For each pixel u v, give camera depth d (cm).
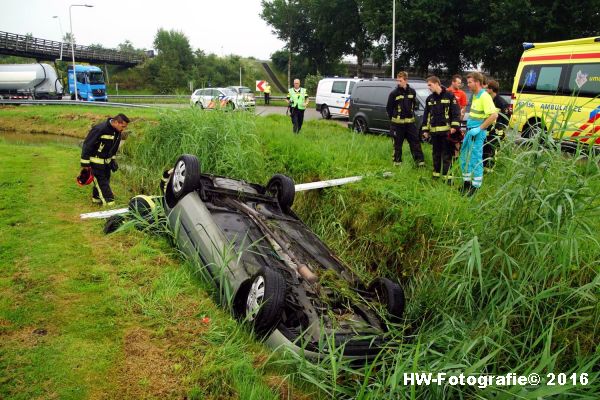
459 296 454
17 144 1471
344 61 6066
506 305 432
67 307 414
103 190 726
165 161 954
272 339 424
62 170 947
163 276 490
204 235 538
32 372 329
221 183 655
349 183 796
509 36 2683
